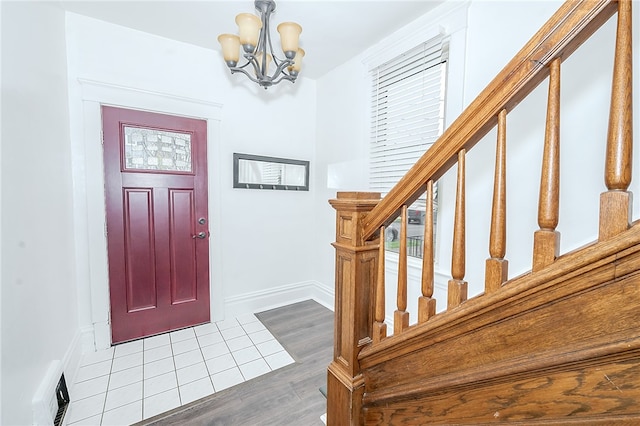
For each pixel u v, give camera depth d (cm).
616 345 56
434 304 93
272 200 298
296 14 201
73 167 205
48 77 164
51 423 131
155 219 238
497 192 73
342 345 118
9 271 108
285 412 160
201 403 166
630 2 52
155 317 242
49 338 148
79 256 210
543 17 147
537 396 69
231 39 167
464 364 83
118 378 187
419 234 219
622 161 54
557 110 62
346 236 113
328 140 302
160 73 231
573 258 60
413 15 202
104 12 199
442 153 82
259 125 283
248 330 253
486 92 71
